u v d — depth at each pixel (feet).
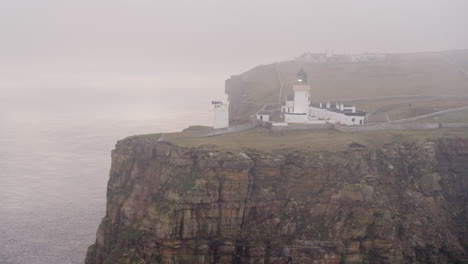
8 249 415.64
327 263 316.60
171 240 312.09
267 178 341.62
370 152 360.69
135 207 351.05
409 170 361.30
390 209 334.65
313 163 344.28
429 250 328.29
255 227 327.88
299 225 327.06
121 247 337.52
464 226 345.51
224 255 317.22
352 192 330.34
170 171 335.67
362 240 320.50
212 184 322.55
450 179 366.22
